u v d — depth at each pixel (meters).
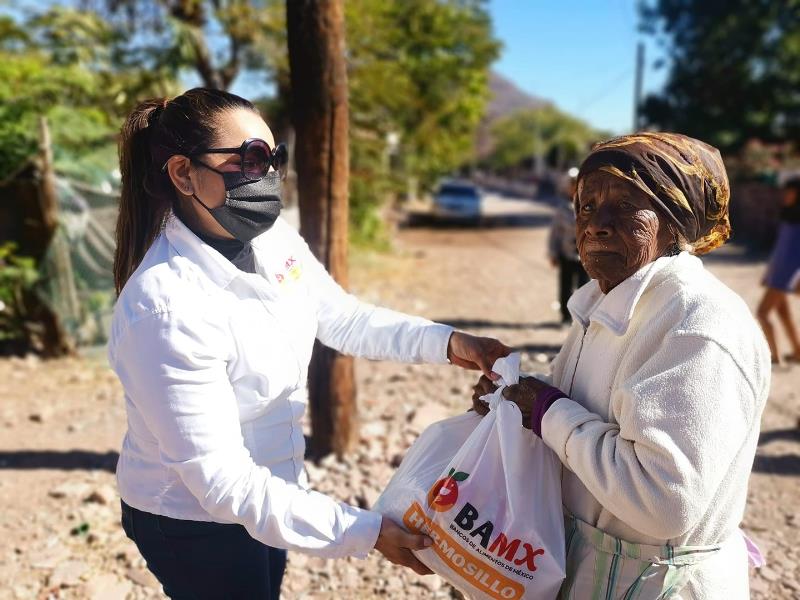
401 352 1.96
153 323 1.39
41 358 6.17
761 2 20.52
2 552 3.18
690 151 1.41
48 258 6.09
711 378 1.26
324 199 3.62
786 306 6.15
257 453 1.58
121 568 3.06
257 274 1.64
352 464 3.98
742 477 1.43
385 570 3.06
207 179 1.52
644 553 1.44
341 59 3.51
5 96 6.16
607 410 1.46
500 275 11.66
